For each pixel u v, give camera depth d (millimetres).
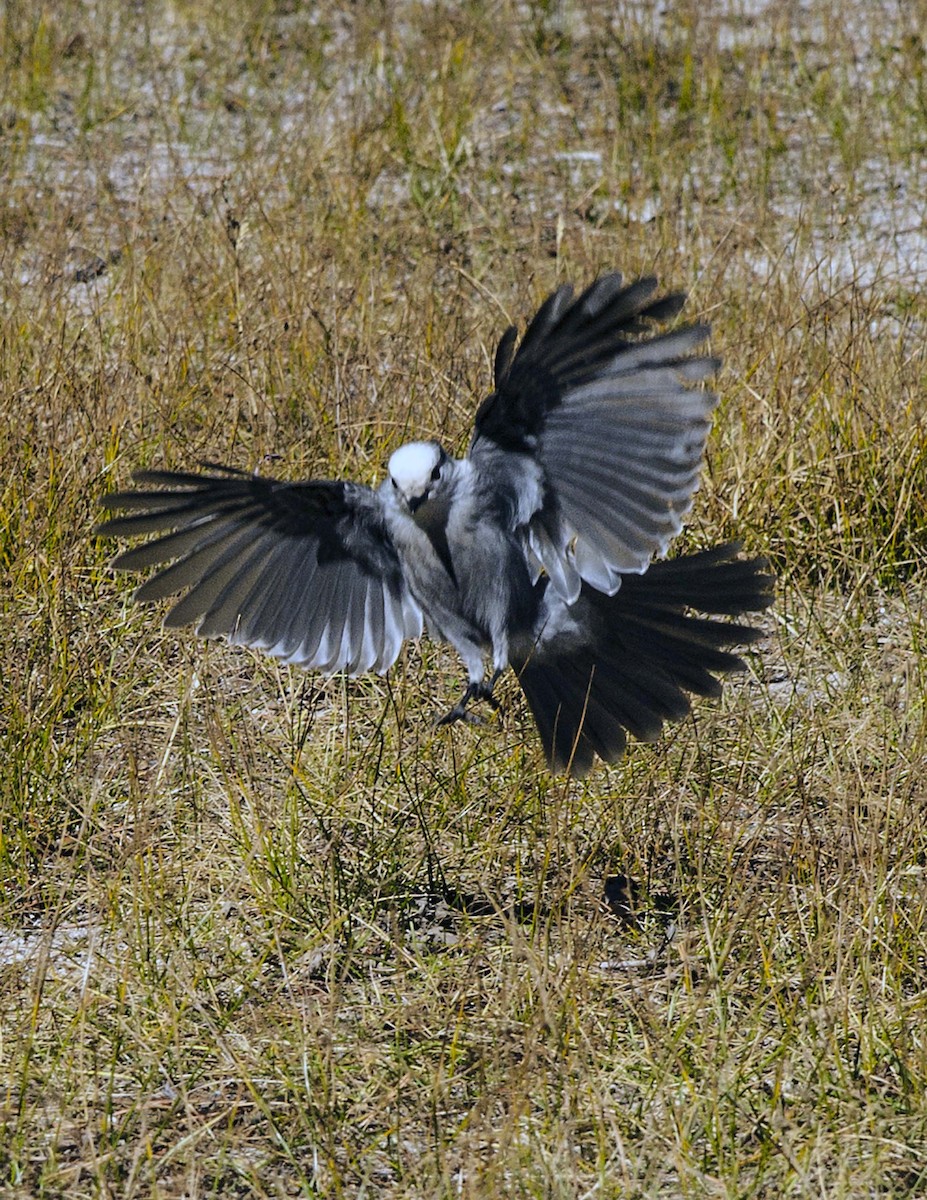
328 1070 8352
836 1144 7918
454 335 15695
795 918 9562
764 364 14883
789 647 12461
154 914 9656
